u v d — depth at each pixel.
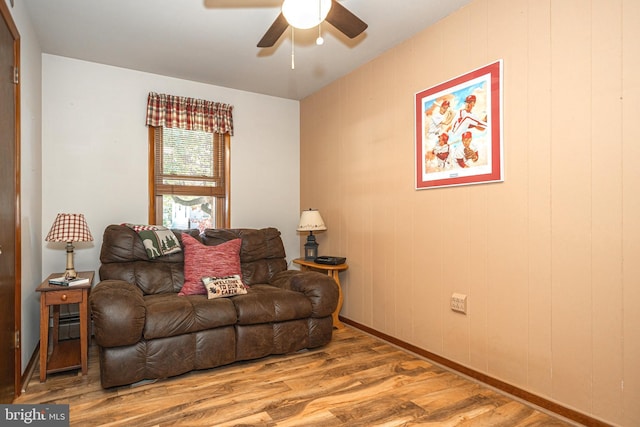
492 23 2.35
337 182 3.88
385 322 3.25
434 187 2.76
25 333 2.48
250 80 3.90
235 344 2.67
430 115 2.79
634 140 1.74
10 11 2.12
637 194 1.73
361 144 3.53
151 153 3.71
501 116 2.29
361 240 3.55
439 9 2.56
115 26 2.79
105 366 2.23
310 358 2.86
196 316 2.51
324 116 4.10
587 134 1.91
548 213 2.07
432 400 2.19
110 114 3.52
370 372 2.59
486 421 1.96
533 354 2.13
